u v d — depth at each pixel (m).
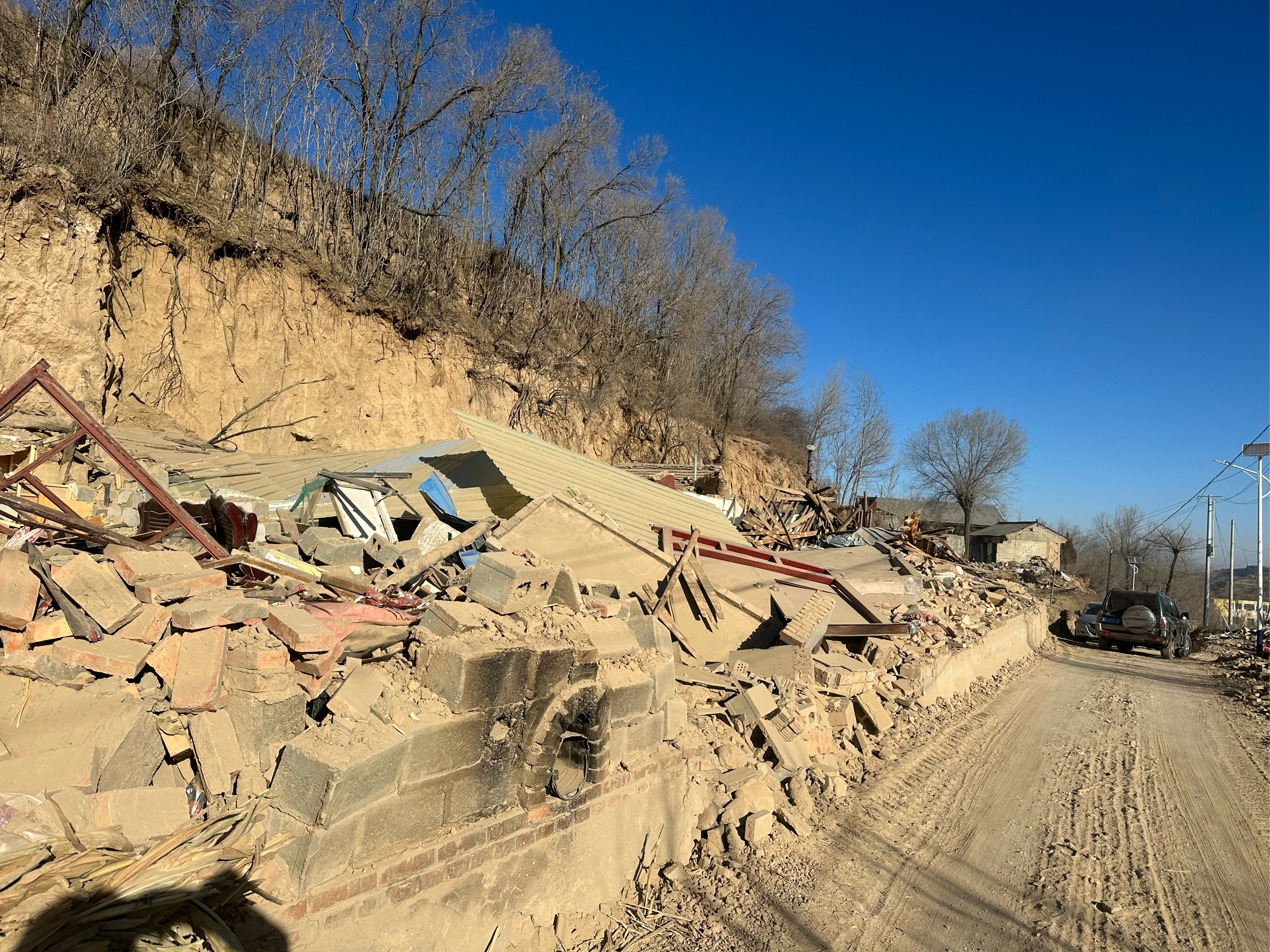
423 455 13.09
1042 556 59.47
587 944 4.59
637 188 30.77
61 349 13.38
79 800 2.83
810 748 7.85
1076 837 7.03
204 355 16.61
